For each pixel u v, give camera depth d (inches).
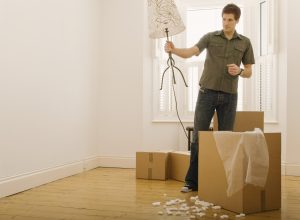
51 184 113.5
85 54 144.5
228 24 96.1
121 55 155.3
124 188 108.0
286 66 137.3
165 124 160.9
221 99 97.8
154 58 159.0
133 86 153.2
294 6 136.3
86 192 101.1
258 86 154.5
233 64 94.3
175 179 124.0
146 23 155.7
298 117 134.9
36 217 74.9
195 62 163.9
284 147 137.2
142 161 126.1
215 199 85.7
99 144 156.7
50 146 117.2
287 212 80.0
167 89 163.9
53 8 119.3
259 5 154.9
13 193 97.3
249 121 109.8
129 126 153.2
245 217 75.5
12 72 97.0
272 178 81.1
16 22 98.7
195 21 166.4
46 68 114.7
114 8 156.7
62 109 125.5
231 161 79.0
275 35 143.1
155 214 77.7
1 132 92.7
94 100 153.5
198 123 100.0
